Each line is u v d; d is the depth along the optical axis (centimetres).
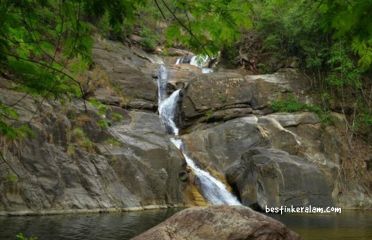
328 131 2459
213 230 746
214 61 3128
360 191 2262
